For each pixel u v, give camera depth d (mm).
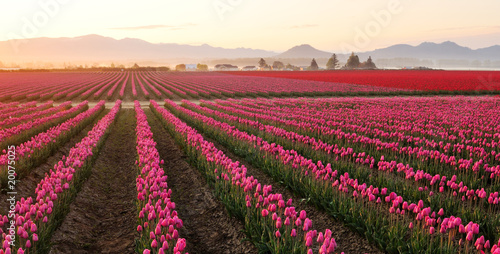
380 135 14984
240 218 6949
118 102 33156
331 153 12539
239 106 28391
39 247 5500
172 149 14570
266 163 10484
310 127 16672
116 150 14883
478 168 8891
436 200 7258
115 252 6320
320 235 4766
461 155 12312
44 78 101562
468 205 7438
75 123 17828
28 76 115938
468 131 14180
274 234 5891
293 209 5773
